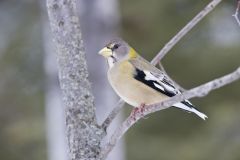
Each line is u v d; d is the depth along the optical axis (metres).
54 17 6.52
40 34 17.41
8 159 18.17
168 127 17.72
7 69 17.77
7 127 18.19
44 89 17.89
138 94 8.66
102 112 13.02
